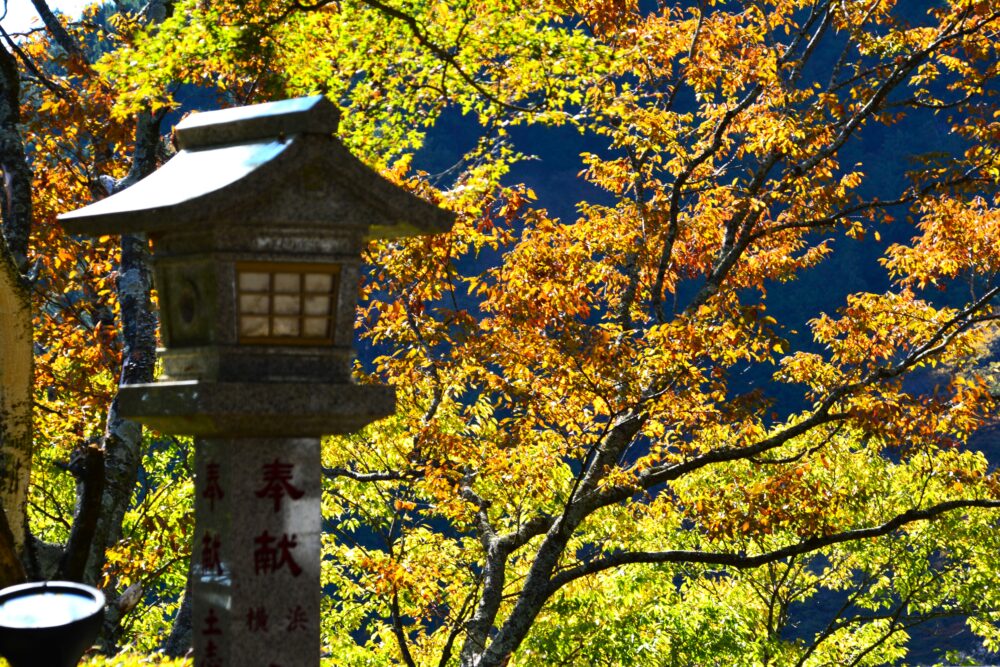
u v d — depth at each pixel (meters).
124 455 10.54
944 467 14.34
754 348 11.65
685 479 17.09
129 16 13.70
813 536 13.52
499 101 11.23
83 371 13.34
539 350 11.85
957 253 14.59
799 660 18.14
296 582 5.07
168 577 17.92
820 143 15.47
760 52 15.39
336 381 4.97
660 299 14.64
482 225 12.12
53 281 13.79
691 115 15.08
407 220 4.97
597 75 11.80
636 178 15.67
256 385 4.74
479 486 14.19
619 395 11.38
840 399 13.51
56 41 13.26
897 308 14.14
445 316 12.38
